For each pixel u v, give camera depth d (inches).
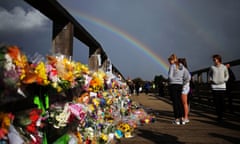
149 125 212.2
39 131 71.6
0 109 55.7
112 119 161.8
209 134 172.9
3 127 53.2
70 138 85.1
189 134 172.7
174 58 225.1
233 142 149.4
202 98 428.1
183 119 225.0
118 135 153.9
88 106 110.3
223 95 235.3
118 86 249.0
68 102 88.5
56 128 78.2
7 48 58.2
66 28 117.5
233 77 290.7
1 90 54.9
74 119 86.0
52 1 95.3
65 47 116.5
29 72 64.0
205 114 297.3
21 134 62.1
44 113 74.4
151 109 339.9
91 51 201.5
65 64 90.9
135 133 174.2
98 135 123.7
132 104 304.7
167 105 424.5
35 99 70.1
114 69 364.2
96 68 195.6
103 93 161.8
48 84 74.9
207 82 393.7
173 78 221.0
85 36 156.3
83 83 107.3
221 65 236.4
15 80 57.4
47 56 80.5
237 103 290.5
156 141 149.9
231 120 246.7
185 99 228.1
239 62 255.1
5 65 55.7
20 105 62.1
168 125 212.4
